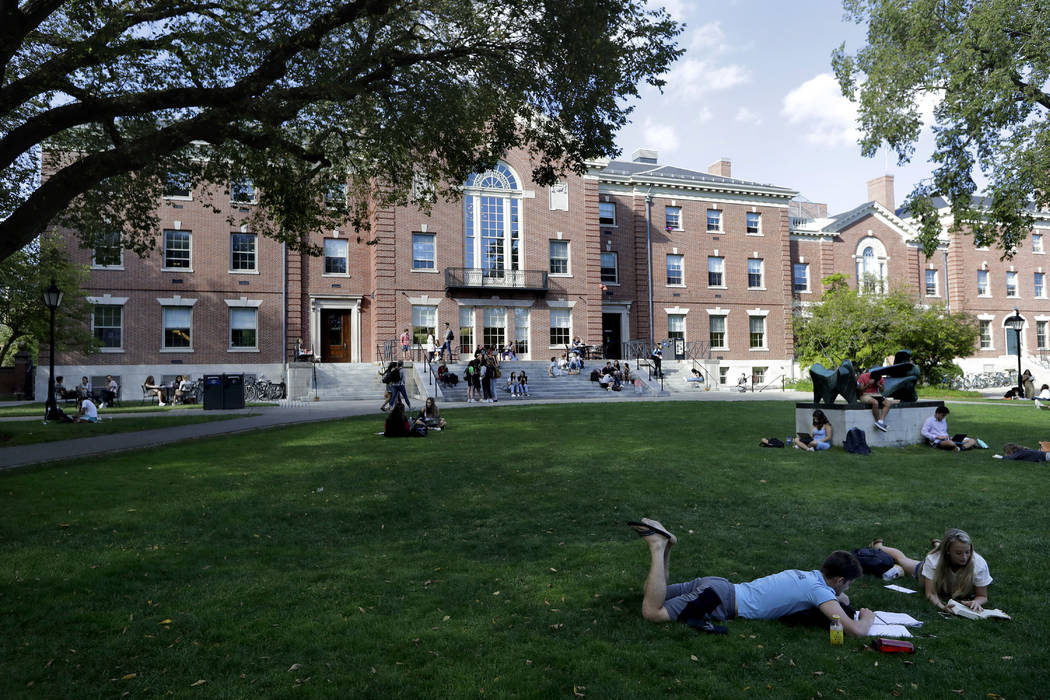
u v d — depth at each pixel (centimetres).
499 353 3597
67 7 1173
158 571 579
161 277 3269
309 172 1627
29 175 1559
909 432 1373
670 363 3831
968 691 365
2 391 3303
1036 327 5422
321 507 820
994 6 1581
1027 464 1116
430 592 527
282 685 373
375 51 1341
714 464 1097
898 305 3894
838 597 469
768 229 4616
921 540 665
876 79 1869
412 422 1614
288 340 3462
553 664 401
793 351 4584
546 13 1222
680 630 450
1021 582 544
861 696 361
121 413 2270
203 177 1505
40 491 902
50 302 1950
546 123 1423
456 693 364
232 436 1530
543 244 3862
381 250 3503
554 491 900
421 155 1596
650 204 4344
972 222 1873
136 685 374
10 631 450
